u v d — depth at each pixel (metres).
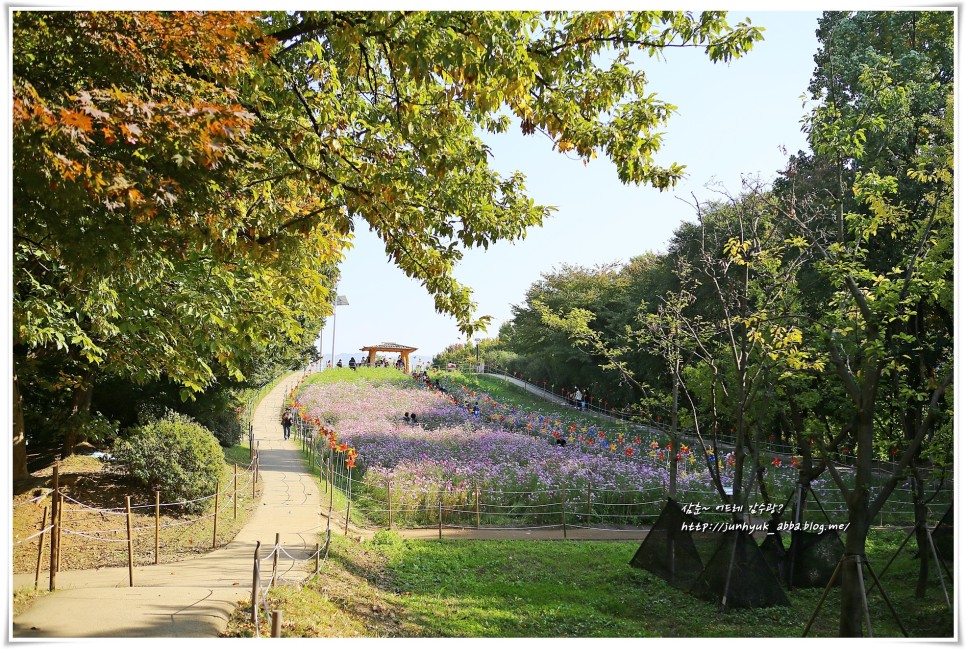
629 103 9.63
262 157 9.66
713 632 10.50
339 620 9.17
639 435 34.22
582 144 9.48
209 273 11.80
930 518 19.30
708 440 31.25
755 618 11.32
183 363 13.71
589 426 38.12
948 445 11.88
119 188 7.05
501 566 13.98
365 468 23.81
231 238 9.20
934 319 15.80
